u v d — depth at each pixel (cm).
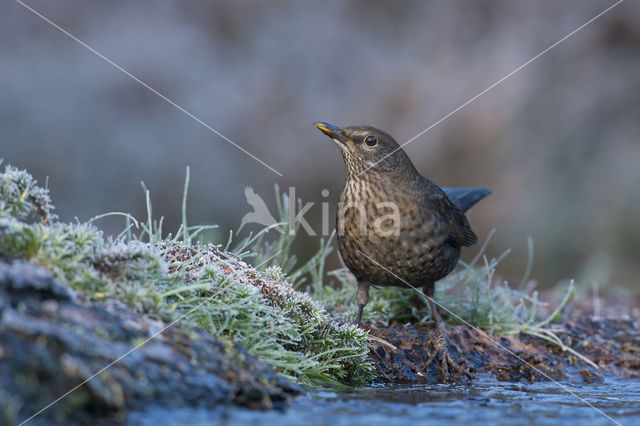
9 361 322
